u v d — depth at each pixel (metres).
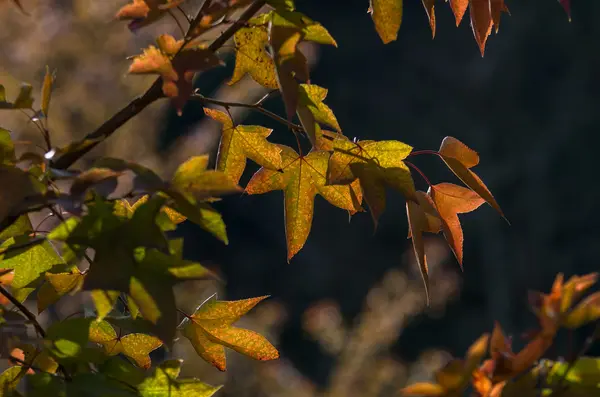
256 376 10.55
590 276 1.81
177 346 8.78
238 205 31.28
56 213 1.58
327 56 33.81
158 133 12.51
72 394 1.51
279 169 2.09
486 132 32.31
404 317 11.48
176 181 1.51
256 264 31.00
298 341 29.20
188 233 29.42
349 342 11.45
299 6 34.19
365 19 34.12
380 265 31.30
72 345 1.60
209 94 25.58
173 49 1.63
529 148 31.73
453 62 33.06
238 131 2.09
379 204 1.79
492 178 31.78
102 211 1.47
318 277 31.16
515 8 32.06
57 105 10.73
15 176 1.49
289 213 2.13
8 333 1.58
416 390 1.74
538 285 30.66
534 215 31.16
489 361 1.81
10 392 1.64
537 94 32.19
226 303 1.94
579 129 31.20
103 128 1.86
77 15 10.79
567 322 1.78
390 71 33.75
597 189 30.78
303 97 1.71
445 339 29.80
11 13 10.62
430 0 1.86
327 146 1.91
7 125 9.23
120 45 11.04
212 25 1.65
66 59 10.91
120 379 1.67
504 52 32.22
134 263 1.44
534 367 1.84
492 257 31.11
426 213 1.96
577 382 1.80
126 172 1.51
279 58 1.61
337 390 10.74
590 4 31.33
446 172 32.31
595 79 31.50
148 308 1.43
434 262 13.90
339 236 31.58
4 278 1.91
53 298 1.87
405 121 33.22
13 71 10.68
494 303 30.61
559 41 31.73
